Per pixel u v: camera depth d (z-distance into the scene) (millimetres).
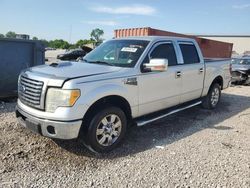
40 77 4242
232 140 5258
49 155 4324
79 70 4488
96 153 4453
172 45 5918
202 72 6695
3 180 3572
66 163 4109
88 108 4160
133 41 5570
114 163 4164
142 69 4984
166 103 5652
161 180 3709
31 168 3906
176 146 4871
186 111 7301
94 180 3672
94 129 4301
